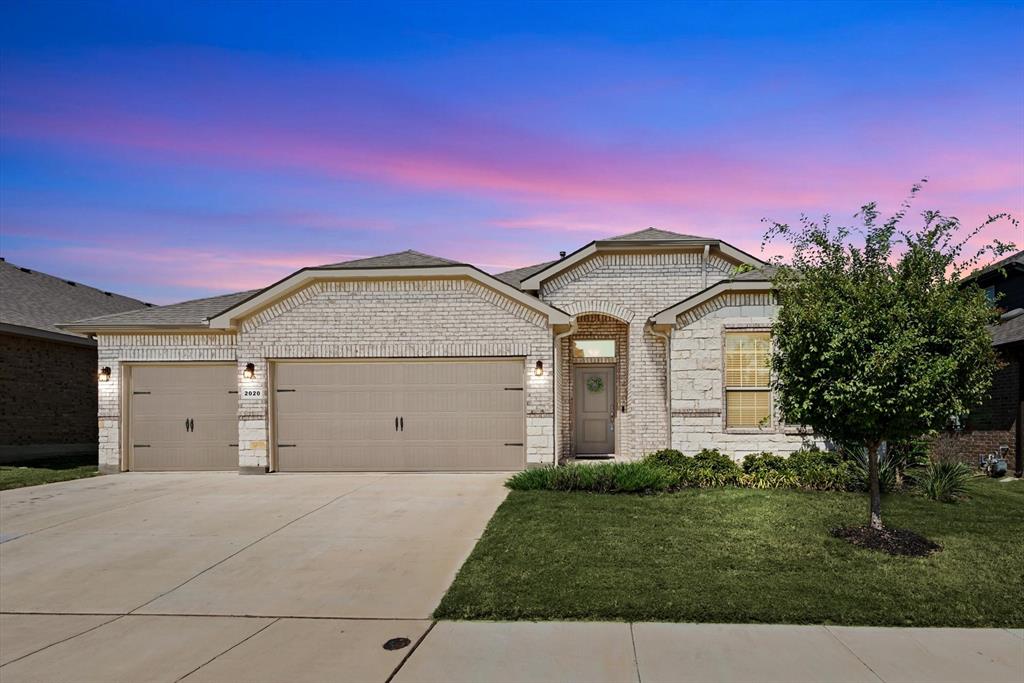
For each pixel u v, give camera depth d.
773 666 4.16
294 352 12.73
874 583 5.58
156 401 13.23
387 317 12.69
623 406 14.80
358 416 12.72
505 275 17.05
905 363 6.23
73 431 17.44
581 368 15.09
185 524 8.24
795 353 6.93
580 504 8.83
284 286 12.57
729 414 11.52
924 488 9.35
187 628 4.98
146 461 13.17
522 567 6.10
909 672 4.07
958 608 5.02
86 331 13.17
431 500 9.59
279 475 12.37
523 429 12.52
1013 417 12.43
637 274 14.45
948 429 13.95
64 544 7.36
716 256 14.35
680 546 6.72
